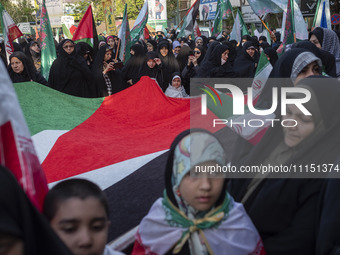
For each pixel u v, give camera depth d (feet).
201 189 5.15
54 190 4.70
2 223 2.96
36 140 10.12
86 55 25.03
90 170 9.00
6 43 23.73
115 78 22.21
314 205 5.27
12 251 3.05
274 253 5.43
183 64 29.35
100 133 10.82
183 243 5.44
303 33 20.57
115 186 8.32
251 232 5.45
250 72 26.89
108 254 5.16
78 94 21.79
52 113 11.16
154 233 5.70
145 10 39.27
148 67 24.66
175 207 5.56
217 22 48.55
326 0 24.16
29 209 3.15
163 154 9.07
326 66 13.58
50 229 3.21
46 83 21.67
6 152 4.08
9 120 4.09
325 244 4.70
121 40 27.53
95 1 115.03
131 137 10.55
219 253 5.34
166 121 11.42
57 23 132.67
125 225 7.35
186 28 46.37
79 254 4.51
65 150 9.39
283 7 26.08
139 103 11.87
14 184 3.12
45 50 26.17
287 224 5.45
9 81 4.23
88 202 4.59
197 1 45.78
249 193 6.01
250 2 29.17
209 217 5.41
